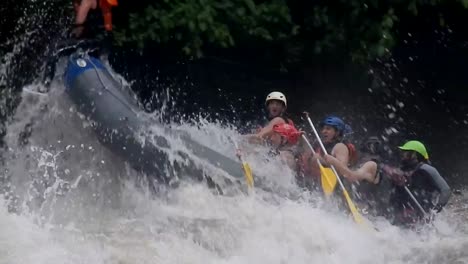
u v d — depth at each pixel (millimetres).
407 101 45594
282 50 40906
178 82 40906
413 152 33688
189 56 38969
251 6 37656
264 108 42469
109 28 34969
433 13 44219
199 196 32250
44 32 36281
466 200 39344
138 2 37094
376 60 42344
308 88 43500
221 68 41969
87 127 33594
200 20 36625
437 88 46812
